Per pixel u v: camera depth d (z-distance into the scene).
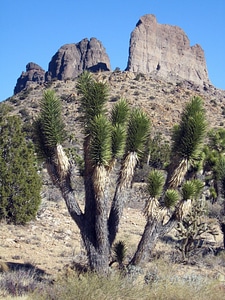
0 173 17.17
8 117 18.14
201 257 13.77
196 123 9.41
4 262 11.32
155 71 177.50
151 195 9.22
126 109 9.61
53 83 91.00
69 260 12.49
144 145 9.43
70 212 9.30
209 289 8.50
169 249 14.54
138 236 17.53
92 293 7.50
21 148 17.80
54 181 9.51
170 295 8.00
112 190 20.42
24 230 16.52
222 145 25.14
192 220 13.56
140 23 185.62
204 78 198.50
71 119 61.72
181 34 198.12
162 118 73.38
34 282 8.98
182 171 9.45
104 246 8.99
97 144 8.70
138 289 7.97
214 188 21.38
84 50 191.25
